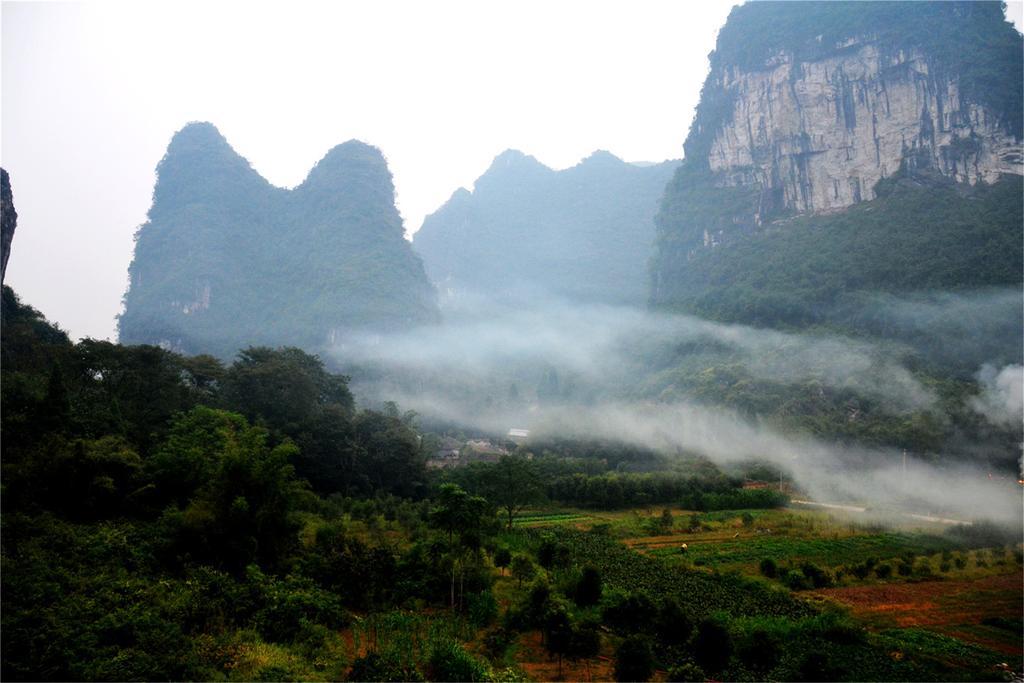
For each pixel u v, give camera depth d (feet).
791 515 236.43
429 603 107.34
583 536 192.54
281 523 110.52
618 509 257.55
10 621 67.87
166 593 86.28
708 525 218.59
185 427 147.33
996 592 147.43
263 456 113.80
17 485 107.86
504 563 131.34
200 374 211.00
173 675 67.41
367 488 213.87
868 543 195.52
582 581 111.96
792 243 540.11
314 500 169.68
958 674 99.09
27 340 194.59
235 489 107.76
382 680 73.46
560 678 85.20
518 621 100.58
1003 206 449.06
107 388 171.12
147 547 100.53
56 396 131.44
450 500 117.91
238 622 85.15
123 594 82.79
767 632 100.73
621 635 101.71
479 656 86.69
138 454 134.21
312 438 206.39
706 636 92.38
